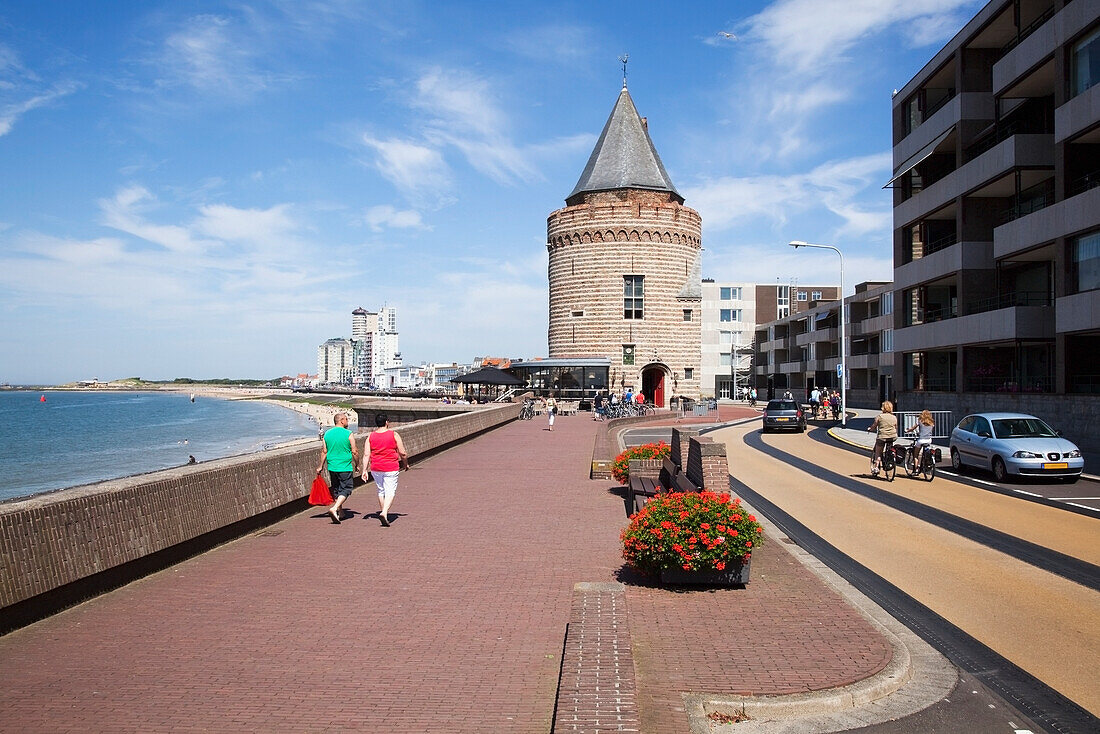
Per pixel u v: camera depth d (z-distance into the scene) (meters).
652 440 32.09
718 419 49.88
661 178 58.28
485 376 54.66
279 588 8.69
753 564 10.03
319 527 12.34
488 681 6.05
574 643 6.00
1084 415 24.91
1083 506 15.41
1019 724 5.79
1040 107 30.70
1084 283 25.00
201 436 75.94
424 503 14.80
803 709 5.77
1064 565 10.52
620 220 55.94
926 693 6.30
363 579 9.09
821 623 7.55
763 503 15.94
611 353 56.09
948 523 13.61
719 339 93.88
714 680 6.14
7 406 174.12
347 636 7.08
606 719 4.75
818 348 71.12
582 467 20.95
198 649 6.73
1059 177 26.03
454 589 8.68
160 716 5.39
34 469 46.03
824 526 13.37
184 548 10.08
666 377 56.97
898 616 8.30
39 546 7.42
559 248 58.03
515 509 14.09
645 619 7.66
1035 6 29.62
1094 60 24.50
